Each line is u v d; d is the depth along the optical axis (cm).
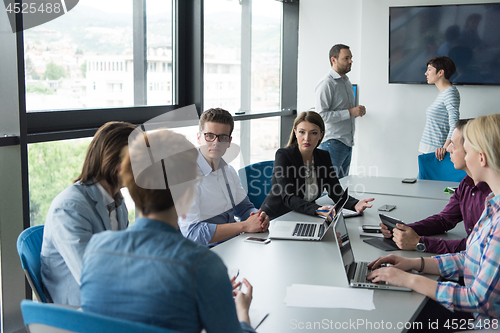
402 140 500
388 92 498
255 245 182
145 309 82
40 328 88
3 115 203
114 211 164
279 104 549
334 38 517
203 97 375
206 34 391
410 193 285
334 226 175
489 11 441
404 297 133
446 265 153
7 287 210
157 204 88
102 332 81
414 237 178
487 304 128
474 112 470
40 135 220
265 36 500
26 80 225
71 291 146
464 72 460
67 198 145
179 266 81
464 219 199
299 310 124
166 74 340
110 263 86
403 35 476
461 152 192
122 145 145
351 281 141
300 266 158
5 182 206
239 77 452
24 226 208
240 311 107
